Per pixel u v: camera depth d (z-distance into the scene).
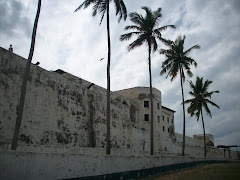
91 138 24.72
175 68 29.72
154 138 36.75
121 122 31.20
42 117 19.52
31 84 19.08
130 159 14.10
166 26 24.91
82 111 24.56
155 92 39.69
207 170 18.72
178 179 14.66
